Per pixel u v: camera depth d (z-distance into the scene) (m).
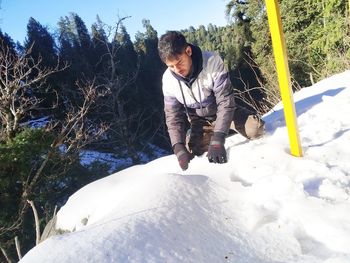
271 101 7.32
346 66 7.52
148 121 25.69
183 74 2.48
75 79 22.22
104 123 15.32
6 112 9.81
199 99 2.66
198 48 2.47
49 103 17.98
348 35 8.77
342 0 9.05
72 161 10.42
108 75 22.22
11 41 20.56
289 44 14.10
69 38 29.48
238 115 2.92
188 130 3.06
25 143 8.98
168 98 2.71
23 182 9.14
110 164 16.45
